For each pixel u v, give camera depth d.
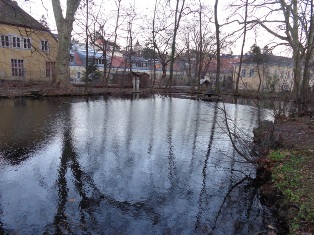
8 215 3.79
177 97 22.27
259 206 4.25
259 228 3.67
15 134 7.94
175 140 7.88
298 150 5.64
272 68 23.94
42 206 4.05
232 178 5.29
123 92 24.14
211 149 7.09
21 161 5.81
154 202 4.30
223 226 3.71
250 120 11.48
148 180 5.10
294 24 17.33
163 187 4.83
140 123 10.21
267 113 10.68
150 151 6.79
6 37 26.55
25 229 3.49
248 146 5.90
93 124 9.68
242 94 21.27
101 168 5.58
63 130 8.60
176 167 5.79
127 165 5.80
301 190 4.02
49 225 3.59
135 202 4.28
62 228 3.54
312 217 3.34
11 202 4.13
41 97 18.08
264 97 9.77
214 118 11.78
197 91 26.94
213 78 44.59
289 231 3.37
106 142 7.43
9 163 5.68
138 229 3.59
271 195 4.37
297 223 3.38
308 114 10.10
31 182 4.82
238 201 4.40
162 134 8.55
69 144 7.11
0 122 9.59
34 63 28.75
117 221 3.74
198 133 8.82
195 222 3.79
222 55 43.44
